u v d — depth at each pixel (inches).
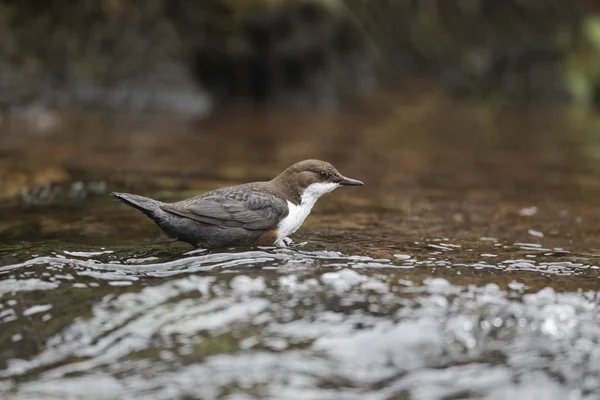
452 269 291.7
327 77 937.5
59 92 797.9
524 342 242.8
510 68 1143.0
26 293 261.4
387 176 533.0
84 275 277.6
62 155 557.6
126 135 669.9
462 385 224.4
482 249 330.0
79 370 224.4
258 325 246.1
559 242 350.9
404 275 281.1
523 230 376.8
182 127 732.7
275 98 924.6
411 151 644.7
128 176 494.0
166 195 440.5
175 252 315.9
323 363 230.2
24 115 745.0
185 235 320.5
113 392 213.6
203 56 900.0
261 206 330.0
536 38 1176.2
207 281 270.5
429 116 879.1
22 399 209.3
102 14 822.5
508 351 239.3
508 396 220.8
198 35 884.0
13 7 783.7
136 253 313.4
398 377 227.5
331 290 266.7
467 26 1159.6
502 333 245.9
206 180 489.7
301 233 358.9
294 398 213.8
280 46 895.7
